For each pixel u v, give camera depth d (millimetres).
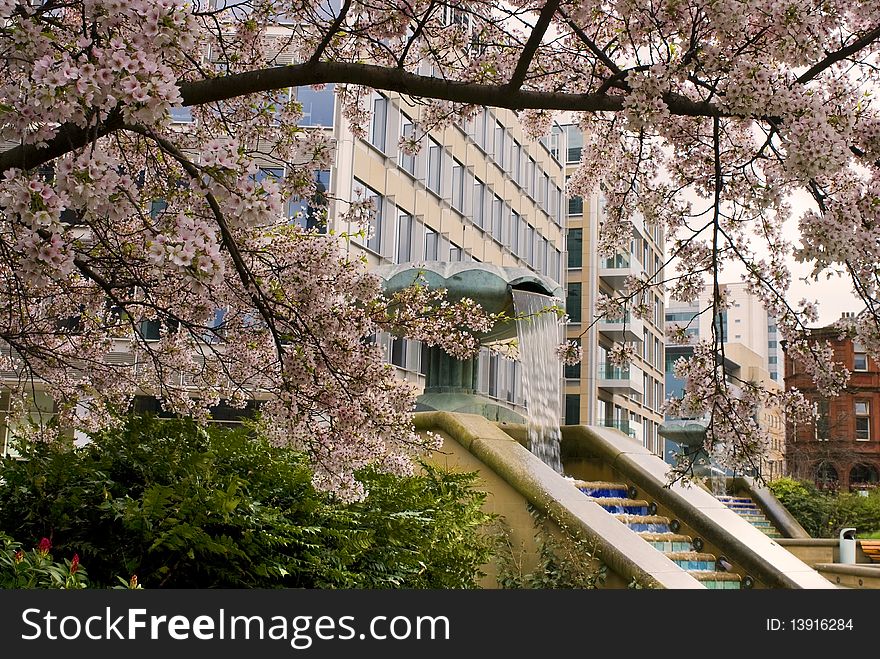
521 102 4383
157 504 3777
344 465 4926
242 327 6297
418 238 26891
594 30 6141
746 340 110375
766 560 8508
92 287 6727
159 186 6250
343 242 21656
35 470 4160
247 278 4598
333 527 4855
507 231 34062
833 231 4082
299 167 6133
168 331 7348
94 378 7453
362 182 23703
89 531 4043
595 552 7047
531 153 36781
